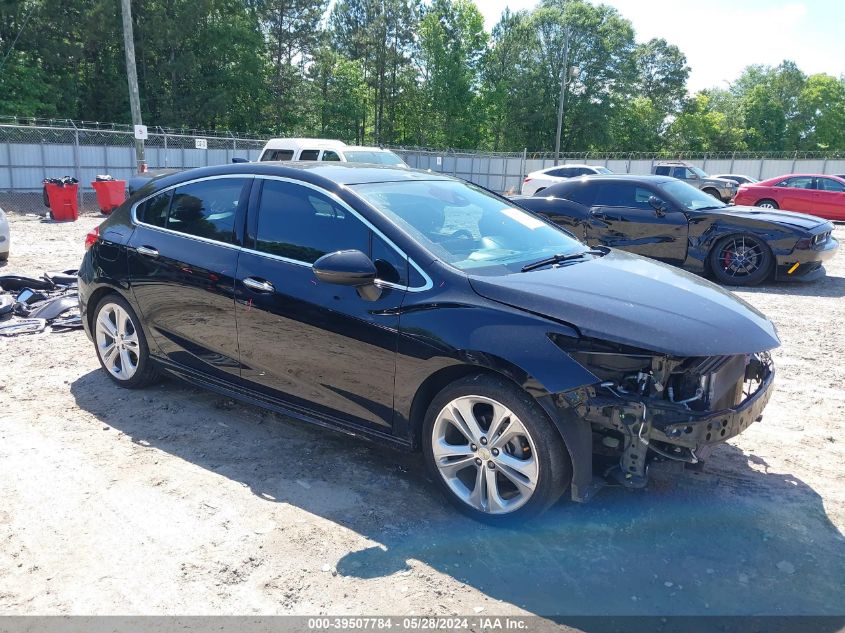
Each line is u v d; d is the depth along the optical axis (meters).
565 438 2.91
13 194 26.83
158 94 50.91
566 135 68.56
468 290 3.23
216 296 4.06
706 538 3.13
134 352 4.80
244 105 57.00
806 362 5.97
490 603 2.68
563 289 3.22
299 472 3.76
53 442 4.08
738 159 49.38
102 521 3.24
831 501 3.49
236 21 53.44
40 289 7.60
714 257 9.79
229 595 2.72
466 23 68.50
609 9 67.44
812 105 79.50
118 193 19.66
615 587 2.78
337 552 3.01
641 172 43.53
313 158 14.72
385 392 3.42
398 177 4.20
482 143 71.06
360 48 68.75
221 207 4.23
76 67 47.78
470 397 3.14
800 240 9.24
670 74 81.50
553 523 3.24
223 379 4.22
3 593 2.72
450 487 3.31
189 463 3.85
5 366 5.45
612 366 2.97
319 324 3.59
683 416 2.83
